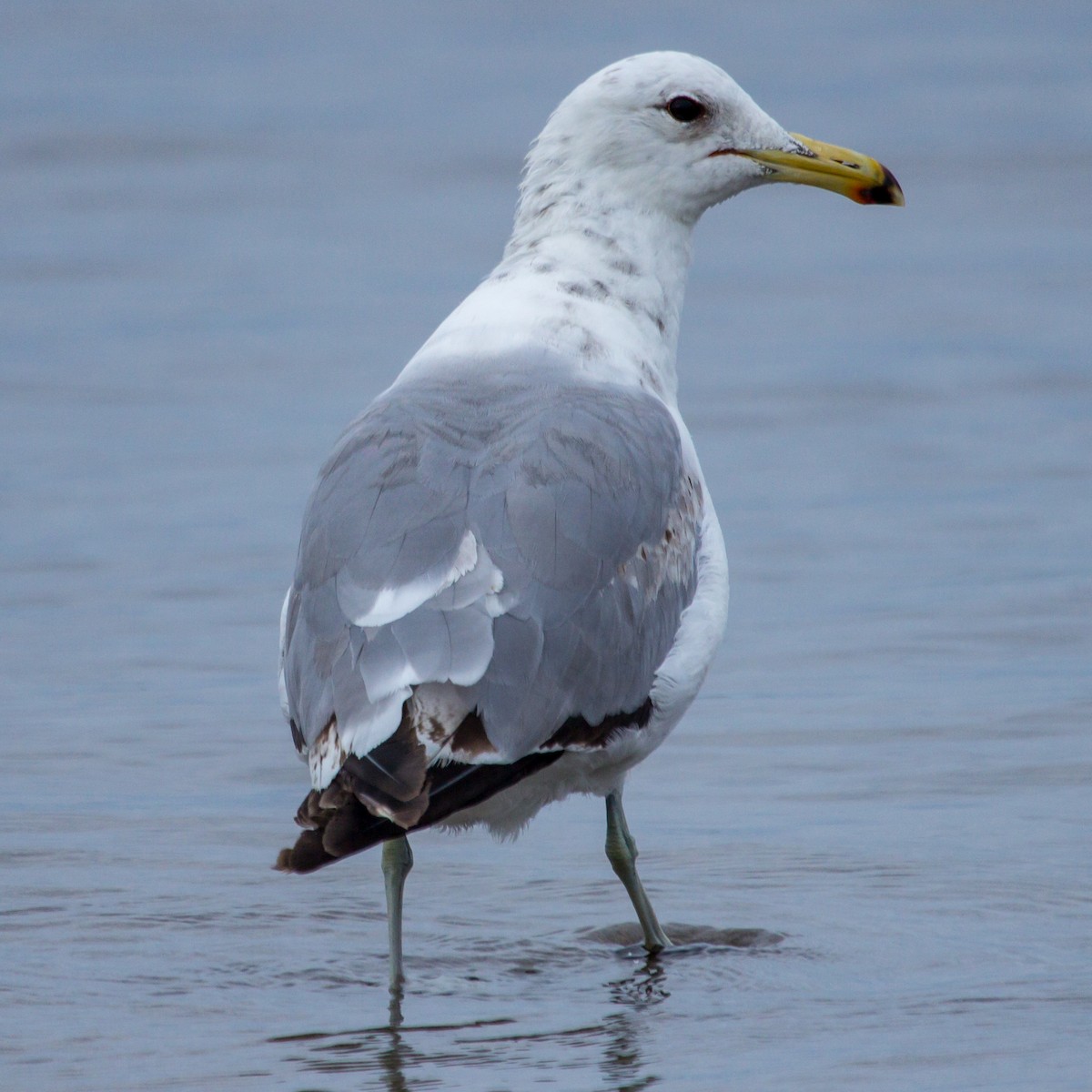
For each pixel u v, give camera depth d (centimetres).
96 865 1121
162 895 1081
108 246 3388
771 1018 902
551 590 883
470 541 882
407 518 895
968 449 2141
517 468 919
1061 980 936
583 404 977
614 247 1127
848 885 1085
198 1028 898
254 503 1947
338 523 913
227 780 1265
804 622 1586
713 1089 814
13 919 1040
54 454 2150
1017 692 1405
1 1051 866
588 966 989
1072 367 2512
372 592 873
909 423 2259
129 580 1709
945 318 2816
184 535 1841
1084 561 1731
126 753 1309
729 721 1369
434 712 836
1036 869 1095
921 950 988
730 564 1747
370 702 838
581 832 1202
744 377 2505
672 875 1115
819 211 3781
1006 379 2458
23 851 1141
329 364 2581
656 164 1134
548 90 4866
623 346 1102
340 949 1016
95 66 5250
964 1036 867
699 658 987
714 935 1027
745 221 3712
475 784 838
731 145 1151
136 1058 859
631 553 938
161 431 2253
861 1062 838
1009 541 1798
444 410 974
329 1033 893
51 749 1315
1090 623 1557
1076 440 2169
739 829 1180
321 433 2236
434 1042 881
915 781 1242
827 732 1339
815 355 2616
